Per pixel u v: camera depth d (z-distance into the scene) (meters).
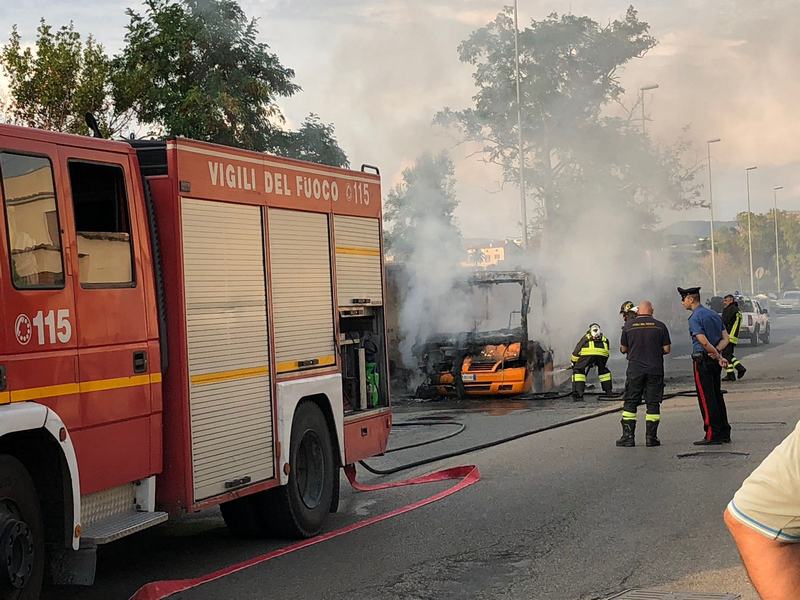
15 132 5.82
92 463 6.17
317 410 8.80
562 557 7.28
